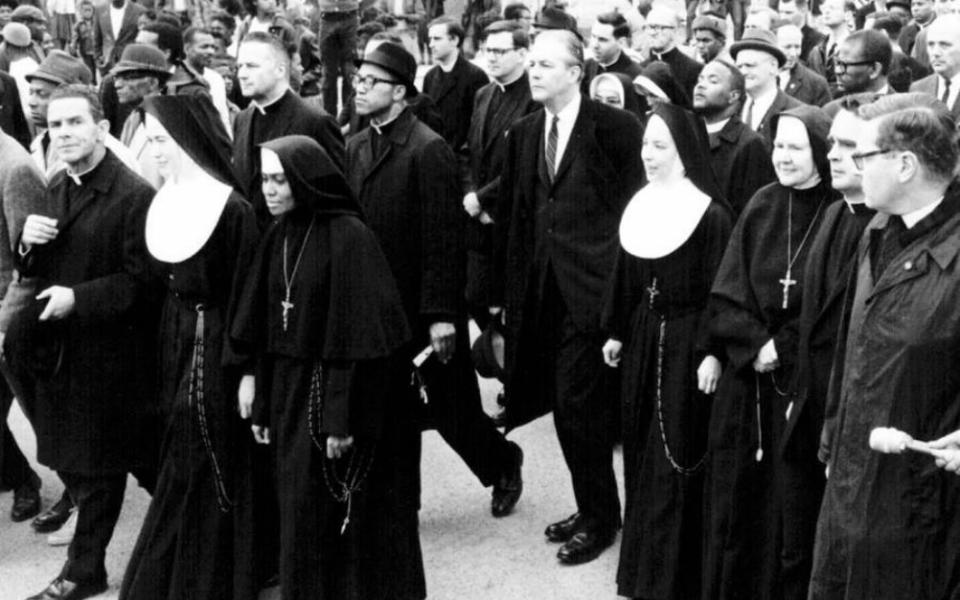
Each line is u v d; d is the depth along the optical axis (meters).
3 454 7.11
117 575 6.47
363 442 5.55
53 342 6.09
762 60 8.38
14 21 12.52
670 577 5.70
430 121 9.31
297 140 5.45
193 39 9.84
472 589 6.12
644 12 15.27
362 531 5.66
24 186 6.50
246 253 5.70
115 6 16.62
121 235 6.11
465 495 7.32
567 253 6.38
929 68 10.25
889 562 4.16
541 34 6.52
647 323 5.82
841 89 9.45
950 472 4.05
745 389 5.33
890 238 4.30
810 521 5.06
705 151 5.83
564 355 6.37
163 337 5.88
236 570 5.79
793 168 5.17
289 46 14.77
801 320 5.00
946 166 4.11
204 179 5.85
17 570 6.59
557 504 7.12
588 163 6.38
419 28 18.64
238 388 5.74
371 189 6.54
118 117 9.25
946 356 4.04
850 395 4.30
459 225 6.48
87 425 6.08
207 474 5.79
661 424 5.72
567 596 6.02
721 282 5.38
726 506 5.37
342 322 5.34
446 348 6.42
